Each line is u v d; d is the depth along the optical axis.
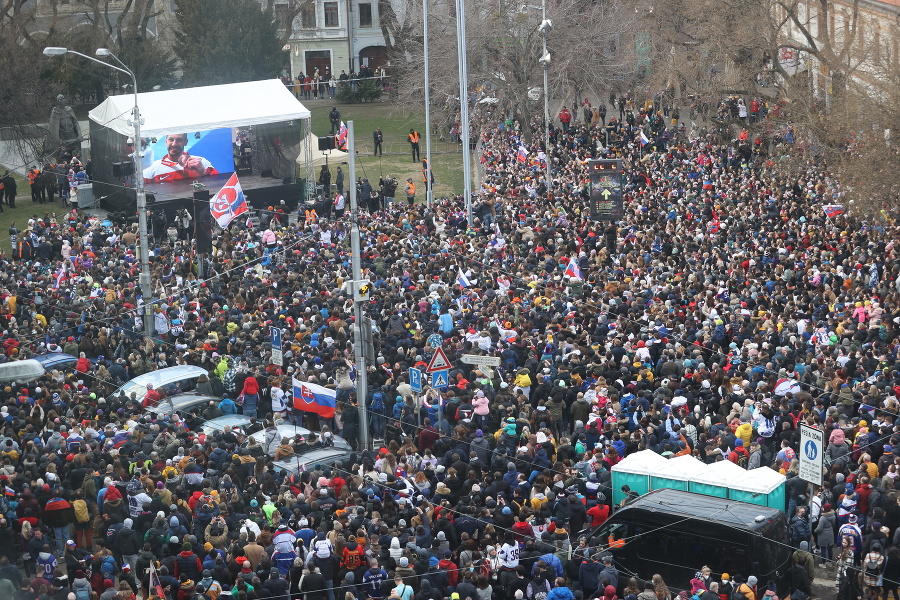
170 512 31.83
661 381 40.53
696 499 30.88
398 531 30.80
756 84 94.88
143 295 53.69
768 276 53.78
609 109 119.62
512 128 105.88
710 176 81.19
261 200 86.50
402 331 46.56
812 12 115.06
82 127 116.06
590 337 44.78
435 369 39.34
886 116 64.25
